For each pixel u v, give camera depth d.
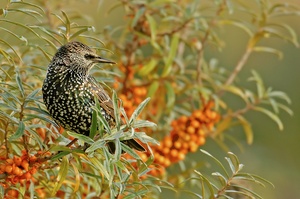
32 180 9.21
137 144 8.79
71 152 7.98
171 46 11.50
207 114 11.34
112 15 17.52
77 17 12.16
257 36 12.53
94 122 7.92
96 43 11.77
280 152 16.92
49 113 8.89
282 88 18.05
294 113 17.61
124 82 11.66
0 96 8.55
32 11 8.52
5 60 9.70
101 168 8.05
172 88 11.56
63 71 8.80
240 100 15.88
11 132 8.81
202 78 12.56
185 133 11.20
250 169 16.20
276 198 16.34
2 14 8.38
